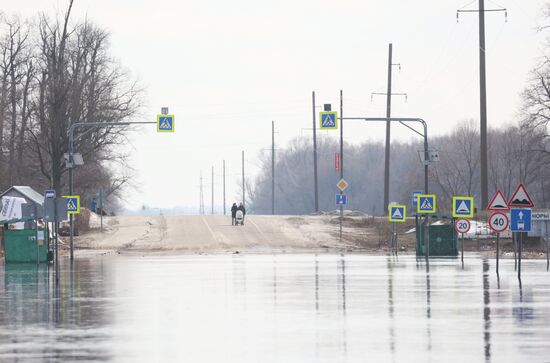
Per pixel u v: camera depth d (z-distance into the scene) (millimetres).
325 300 81625
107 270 130000
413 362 47750
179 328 62469
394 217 178375
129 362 48500
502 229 113125
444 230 176250
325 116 176875
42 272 127188
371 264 141125
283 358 49500
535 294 86562
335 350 52094
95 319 67938
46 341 56438
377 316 68750
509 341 55156
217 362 48406
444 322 64688
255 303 79312
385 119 174625
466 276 112375
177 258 166875
